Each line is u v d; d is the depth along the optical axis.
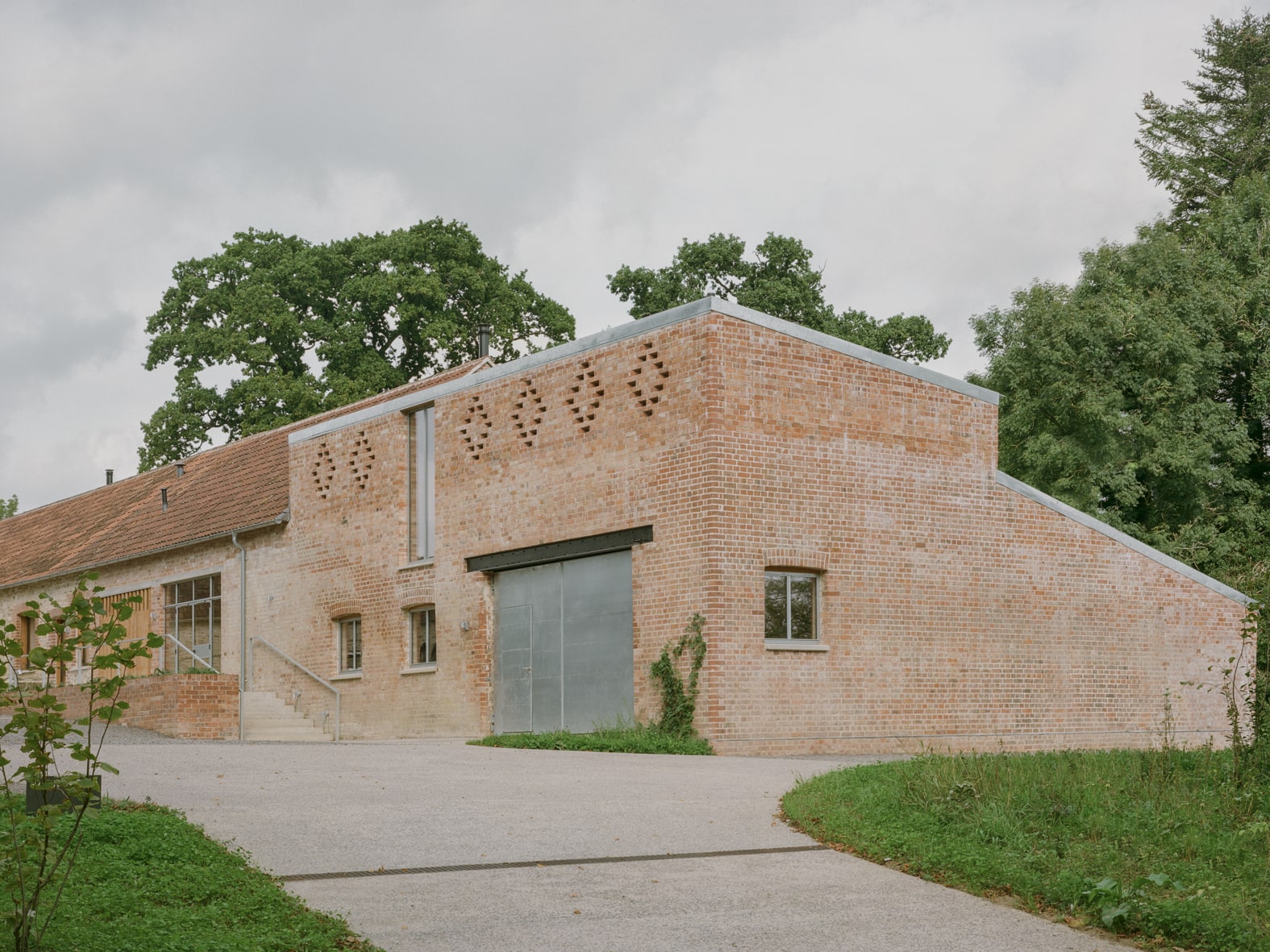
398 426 25.95
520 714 22.61
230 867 8.70
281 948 7.12
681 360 19.81
